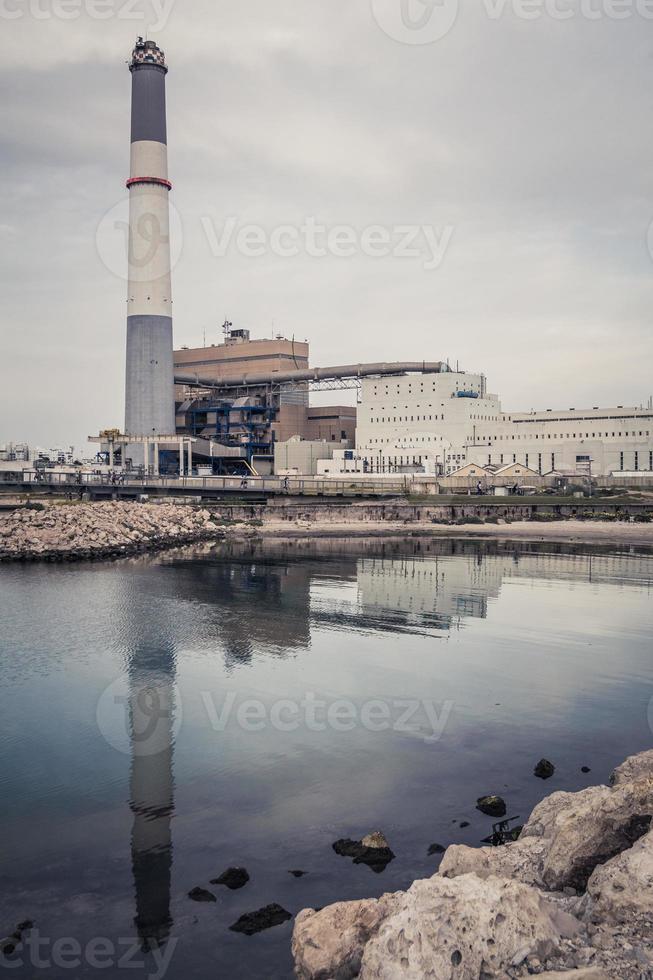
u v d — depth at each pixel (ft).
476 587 172.86
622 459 528.63
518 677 96.63
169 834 56.24
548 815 51.01
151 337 561.84
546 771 66.08
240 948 43.70
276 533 328.08
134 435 553.64
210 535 308.60
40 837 55.93
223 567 208.74
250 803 61.00
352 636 119.96
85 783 64.90
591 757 69.97
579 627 127.65
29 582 177.58
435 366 622.13
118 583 176.14
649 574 197.36
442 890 36.04
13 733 76.79
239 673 98.68
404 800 61.11
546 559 234.58
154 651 109.91
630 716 81.51
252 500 419.95
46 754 71.31
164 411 570.87
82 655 107.55
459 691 90.68
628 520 385.29
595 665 102.63
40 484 359.05
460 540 306.14
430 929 34.47
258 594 160.35
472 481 497.87
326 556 240.12
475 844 53.67
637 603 151.74
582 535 322.55
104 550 240.73
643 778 46.44
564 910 38.01
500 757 69.97
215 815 59.16
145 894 48.83
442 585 175.52
